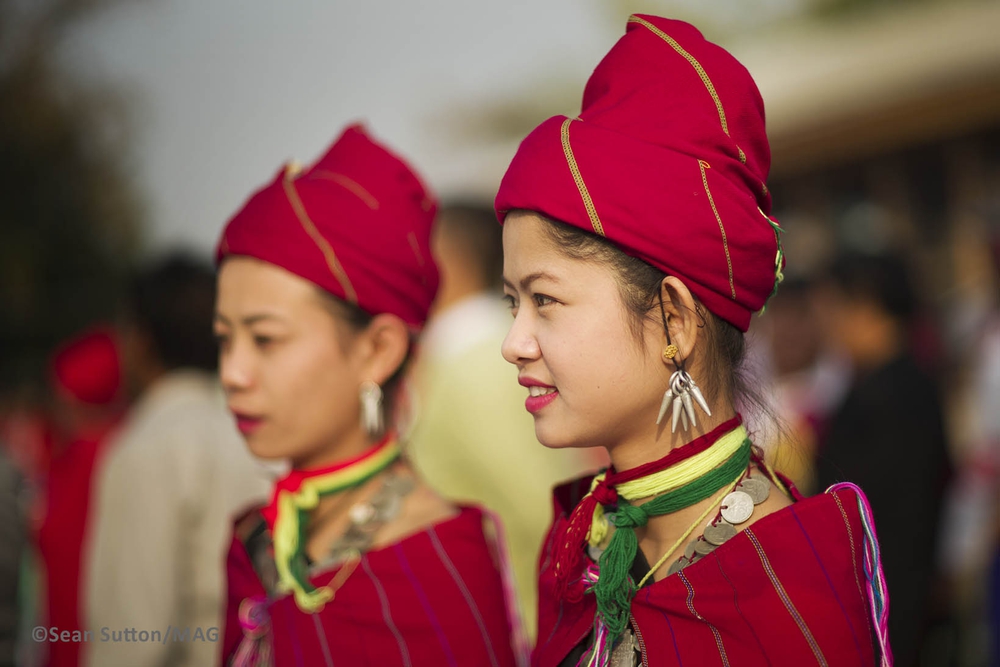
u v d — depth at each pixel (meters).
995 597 6.42
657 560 2.28
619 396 2.14
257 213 3.05
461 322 4.81
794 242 16.17
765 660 2.05
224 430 4.53
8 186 27.11
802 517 2.10
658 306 2.12
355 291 3.02
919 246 14.36
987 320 8.41
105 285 26.55
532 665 2.53
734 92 2.23
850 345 5.73
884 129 14.33
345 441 3.11
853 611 2.07
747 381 2.43
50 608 5.51
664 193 2.09
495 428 4.50
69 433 6.92
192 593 4.26
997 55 12.88
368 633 2.90
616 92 2.24
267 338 3.00
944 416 5.43
